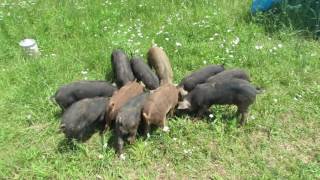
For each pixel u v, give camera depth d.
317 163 2.79
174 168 2.77
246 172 2.74
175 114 3.11
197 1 4.49
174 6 4.42
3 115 3.19
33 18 4.34
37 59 3.72
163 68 3.36
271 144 2.93
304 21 4.05
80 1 4.62
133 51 3.73
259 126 3.03
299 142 2.95
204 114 3.10
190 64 3.60
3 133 3.03
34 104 3.25
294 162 2.79
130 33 4.04
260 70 3.53
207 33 3.96
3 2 4.69
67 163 2.80
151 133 2.94
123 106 2.87
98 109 2.95
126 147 2.87
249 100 2.91
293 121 3.10
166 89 2.96
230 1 4.48
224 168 2.77
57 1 4.64
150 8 4.43
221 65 3.39
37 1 4.64
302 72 3.50
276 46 3.80
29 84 3.43
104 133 2.98
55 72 3.57
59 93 3.05
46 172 2.74
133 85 3.08
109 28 4.12
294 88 3.36
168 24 4.11
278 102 3.22
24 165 2.81
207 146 2.90
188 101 3.06
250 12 4.27
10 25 4.21
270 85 3.40
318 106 3.20
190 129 2.99
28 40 3.82
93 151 2.88
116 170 2.75
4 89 3.41
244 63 3.61
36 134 3.03
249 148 2.90
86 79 3.50
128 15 4.32
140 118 2.88
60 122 2.94
